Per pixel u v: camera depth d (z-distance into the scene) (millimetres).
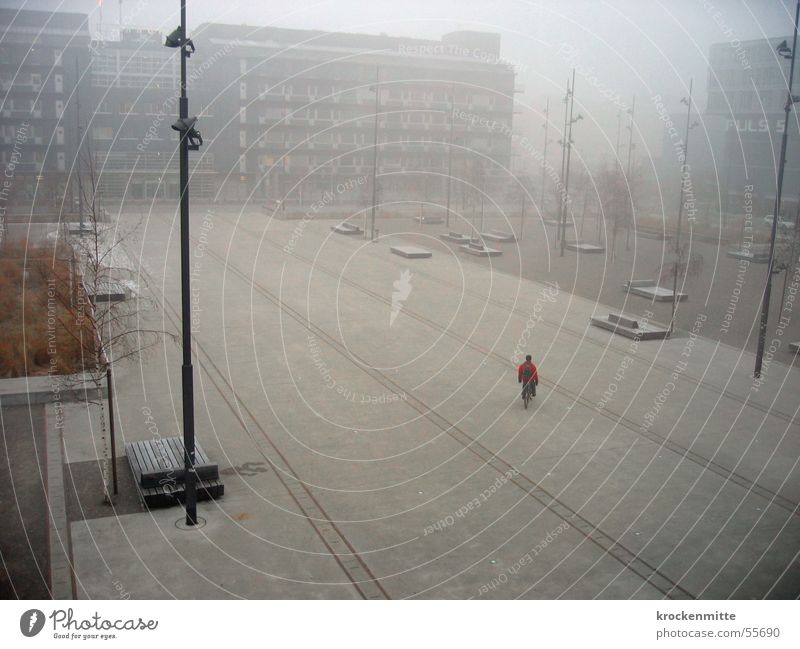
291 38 83750
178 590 11820
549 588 12023
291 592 11820
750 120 74875
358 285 37156
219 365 23906
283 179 83062
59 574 12234
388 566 12664
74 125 74375
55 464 16484
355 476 16266
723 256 49469
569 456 17453
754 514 14680
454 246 51719
